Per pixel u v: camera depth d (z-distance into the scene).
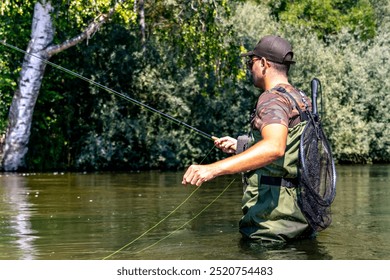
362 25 47.28
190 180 5.71
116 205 10.41
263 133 5.95
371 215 8.78
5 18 23.59
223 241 6.64
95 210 9.69
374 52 35.25
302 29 35.28
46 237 7.13
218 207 9.88
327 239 6.70
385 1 53.25
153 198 11.62
